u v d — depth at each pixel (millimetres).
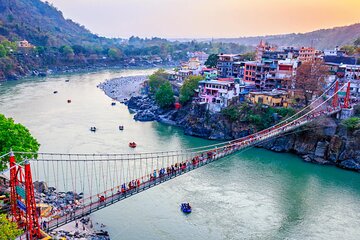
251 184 79188
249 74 132875
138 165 85500
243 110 111938
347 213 67562
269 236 59688
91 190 70438
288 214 66750
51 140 104125
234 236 59469
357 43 185000
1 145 60375
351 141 91125
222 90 120000
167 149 99625
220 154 70500
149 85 166125
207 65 183000
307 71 113688
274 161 93750
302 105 110625
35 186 67312
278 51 155250
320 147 95188
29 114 133750
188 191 75188
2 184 62750
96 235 56125
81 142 103500
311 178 83250
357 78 122688
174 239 57719
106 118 133500
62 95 174750
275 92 116688
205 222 63281
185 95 132000
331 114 99875
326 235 60438
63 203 62969
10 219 49969
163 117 133750
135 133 115188
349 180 82750
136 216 64438
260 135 86750
